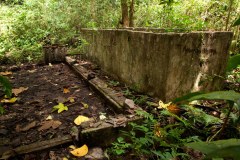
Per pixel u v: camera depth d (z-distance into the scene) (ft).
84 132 6.44
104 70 13.26
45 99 9.84
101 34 12.99
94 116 8.22
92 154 6.24
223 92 2.67
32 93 10.55
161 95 8.54
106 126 6.67
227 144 2.54
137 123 7.07
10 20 21.01
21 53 16.92
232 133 6.82
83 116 7.86
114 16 19.60
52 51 15.74
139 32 9.27
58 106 8.80
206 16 16.52
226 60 9.46
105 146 6.74
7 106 9.16
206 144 2.51
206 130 7.07
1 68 14.48
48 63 15.83
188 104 8.40
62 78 12.69
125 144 6.21
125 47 10.50
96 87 10.26
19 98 9.96
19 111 8.73
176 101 3.05
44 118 8.16
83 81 12.01
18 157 5.91
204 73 8.97
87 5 20.43
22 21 20.13
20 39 19.33
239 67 11.20
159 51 8.29
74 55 17.46
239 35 14.14
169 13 14.75
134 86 10.11
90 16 20.25
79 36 18.75
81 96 10.05
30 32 19.51
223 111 7.82
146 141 6.00
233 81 10.57
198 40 8.32
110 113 8.42
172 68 8.05
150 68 8.95
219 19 15.83
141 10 19.39
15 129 7.42
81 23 20.39
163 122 7.48
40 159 5.93
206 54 8.77
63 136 6.68
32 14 20.85
